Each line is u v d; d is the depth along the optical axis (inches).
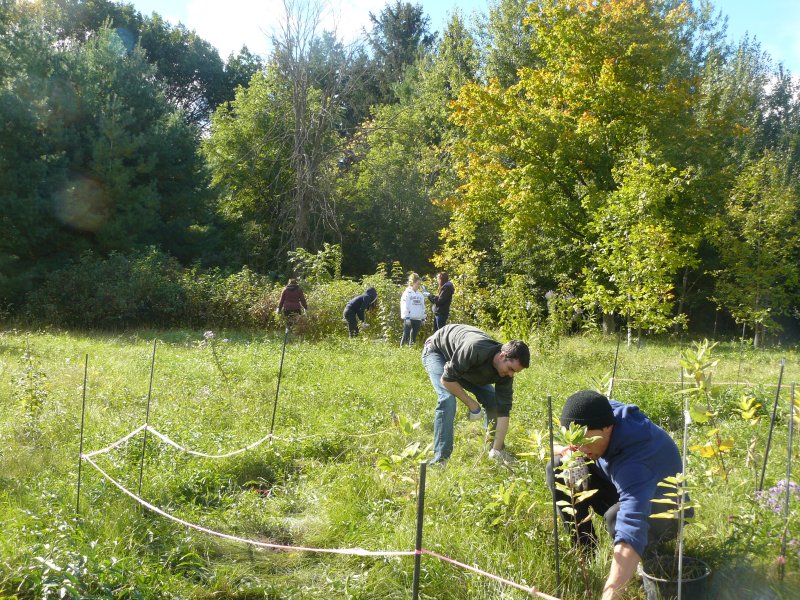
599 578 149.5
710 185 900.6
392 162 1278.3
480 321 734.5
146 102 989.8
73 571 140.3
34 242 844.0
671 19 879.7
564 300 603.2
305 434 269.9
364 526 182.2
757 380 433.1
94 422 282.7
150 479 210.1
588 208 842.8
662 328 622.5
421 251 1241.4
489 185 943.7
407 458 166.9
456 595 147.9
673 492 140.4
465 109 984.3
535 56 1208.8
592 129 861.2
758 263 889.5
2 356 447.2
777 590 135.7
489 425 246.1
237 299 778.8
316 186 1133.1
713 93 959.6
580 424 138.0
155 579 149.9
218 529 186.7
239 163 1160.2
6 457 225.0
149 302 788.6
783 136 1290.6
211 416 298.2
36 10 1368.1
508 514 177.2
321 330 692.7
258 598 154.8
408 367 446.9
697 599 135.5
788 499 147.3
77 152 895.1
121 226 901.8
